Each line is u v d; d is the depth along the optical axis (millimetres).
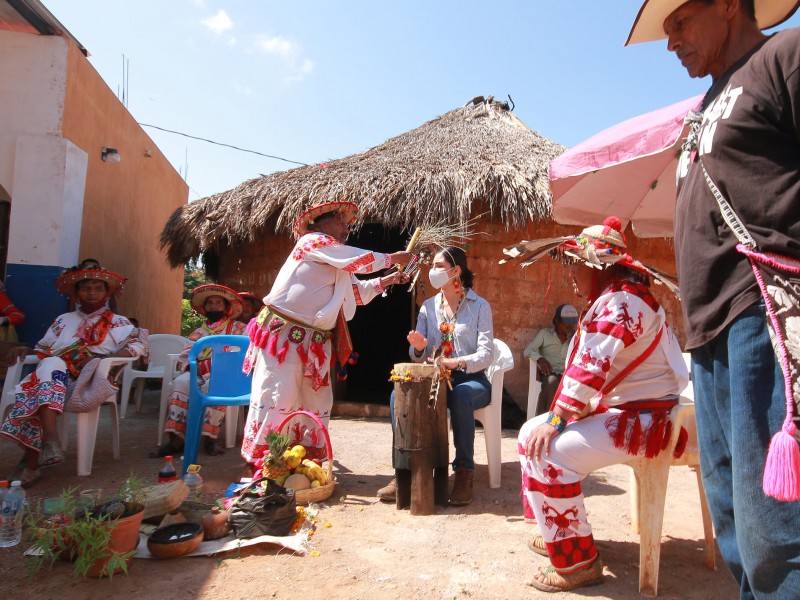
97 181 9758
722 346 1709
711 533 2865
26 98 8203
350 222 4328
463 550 2996
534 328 7551
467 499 3736
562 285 7699
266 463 3684
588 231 2713
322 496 3750
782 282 1528
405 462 3562
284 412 3896
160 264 13812
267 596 2457
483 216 7520
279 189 7660
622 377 2627
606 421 2574
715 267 1713
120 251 11102
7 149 8141
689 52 1918
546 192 6840
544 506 2600
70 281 4652
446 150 8164
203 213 8438
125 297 11508
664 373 2641
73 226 8531
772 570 1562
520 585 2629
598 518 3568
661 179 4582
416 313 7789
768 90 1603
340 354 4145
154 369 7020
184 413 4930
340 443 5629
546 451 2600
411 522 3410
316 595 2475
